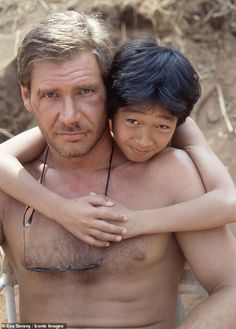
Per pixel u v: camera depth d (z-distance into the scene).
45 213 1.74
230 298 1.66
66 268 1.76
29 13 3.31
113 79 1.67
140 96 1.60
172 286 1.84
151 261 1.76
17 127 3.06
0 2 3.37
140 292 1.79
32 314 1.85
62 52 1.64
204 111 3.16
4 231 1.86
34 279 1.81
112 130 1.75
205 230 1.73
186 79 1.65
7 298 1.97
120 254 1.75
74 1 3.29
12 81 3.08
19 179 1.77
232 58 3.30
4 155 1.83
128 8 3.22
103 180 1.81
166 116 1.63
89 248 1.76
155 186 1.79
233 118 3.14
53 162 1.86
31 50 1.66
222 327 1.64
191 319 1.65
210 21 3.34
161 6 3.29
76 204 1.72
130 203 1.78
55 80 1.64
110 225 1.70
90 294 1.78
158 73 1.62
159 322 1.83
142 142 1.67
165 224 1.70
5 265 1.95
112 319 1.79
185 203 1.71
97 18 1.85
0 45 3.21
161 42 3.26
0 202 1.84
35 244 1.79
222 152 3.04
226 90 3.22
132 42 1.70
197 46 3.31
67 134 1.68
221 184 1.75
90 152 1.80
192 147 1.87
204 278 1.74
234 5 3.36
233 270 1.71
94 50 1.68
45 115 1.68
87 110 1.67
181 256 1.84
